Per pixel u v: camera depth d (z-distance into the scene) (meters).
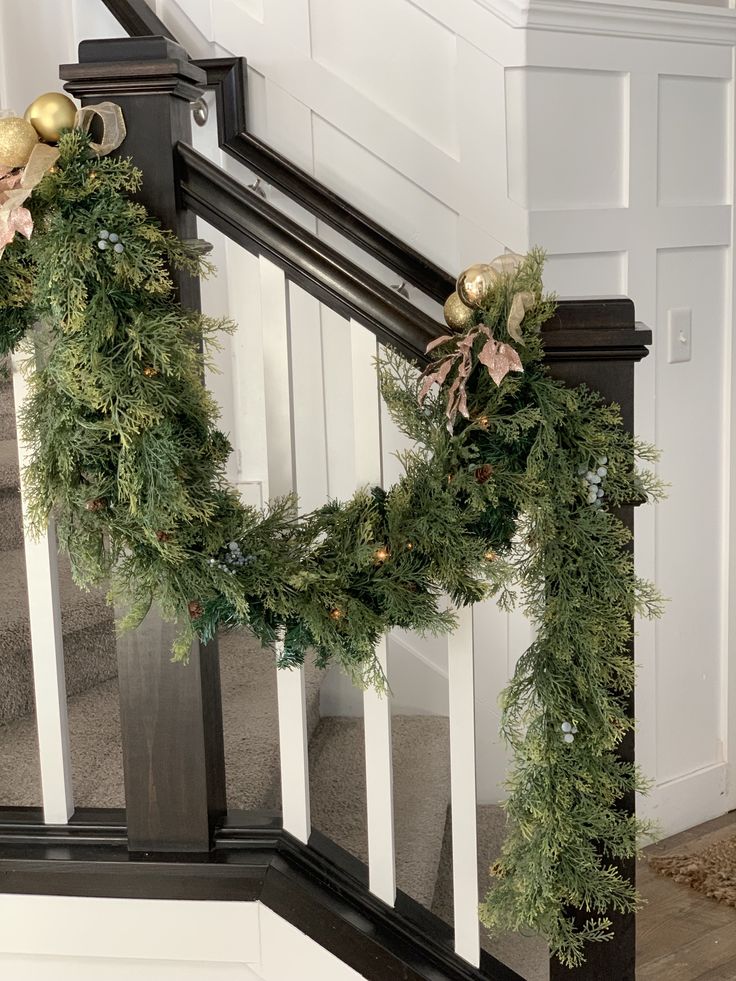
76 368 1.22
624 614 1.37
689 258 2.54
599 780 1.37
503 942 1.91
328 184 2.29
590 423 1.32
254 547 1.29
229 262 2.34
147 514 1.22
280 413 1.45
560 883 1.37
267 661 2.19
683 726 2.69
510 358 1.23
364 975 1.43
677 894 2.41
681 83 2.44
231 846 1.48
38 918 1.48
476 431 1.33
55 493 1.27
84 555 1.28
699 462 2.63
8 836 1.51
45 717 1.49
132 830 1.47
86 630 2.00
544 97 2.18
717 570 2.71
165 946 1.47
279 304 1.41
